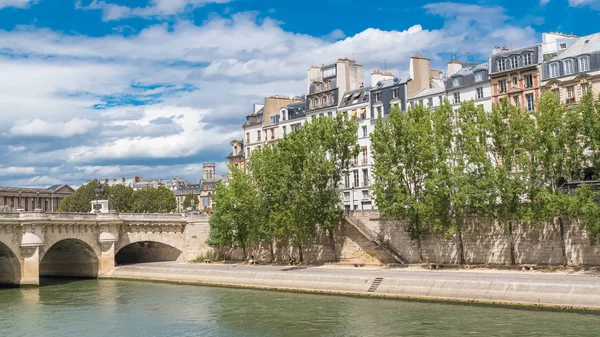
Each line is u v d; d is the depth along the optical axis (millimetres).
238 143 155000
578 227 69000
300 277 77062
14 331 57719
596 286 54250
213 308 66312
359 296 69625
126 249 120125
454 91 97938
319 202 88000
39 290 84812
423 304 62406
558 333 47344
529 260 73188
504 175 70000
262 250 101188
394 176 79438
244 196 96250
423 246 83125
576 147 69188
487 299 60219
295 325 55750
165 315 63844
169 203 167000
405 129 79812
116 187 165000
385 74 113000
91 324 60250
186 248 109750
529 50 88938
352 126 89688
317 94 118812
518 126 71500
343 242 90688
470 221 78625
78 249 101250
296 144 89000
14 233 87375
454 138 86875
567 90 84375
